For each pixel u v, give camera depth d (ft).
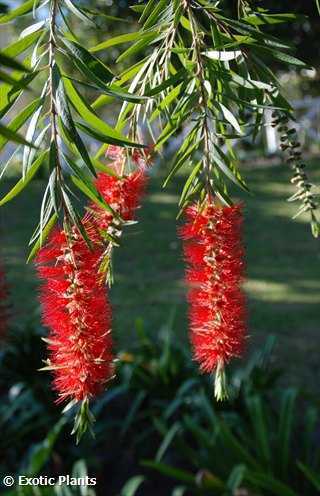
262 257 25.89
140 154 3.60
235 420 12.05
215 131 3.49
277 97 3.74
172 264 25.11
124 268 24.85
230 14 7.37
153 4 3.64
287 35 9.59
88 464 12.13
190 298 3.51
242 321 3.45
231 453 10.89
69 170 2.96
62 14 3.15
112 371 3.21
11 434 12.34
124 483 12.16
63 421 11.20
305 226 29.35
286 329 19.07
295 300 21.39
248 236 28.43
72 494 10.28
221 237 3.42
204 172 3.44
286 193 33.91
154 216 30.76
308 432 11.46
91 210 3.26
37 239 3.16
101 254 3.22
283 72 12.03
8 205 31.89
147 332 15.74
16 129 3.05
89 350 3.13
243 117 3.99
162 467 10.09
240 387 13.07
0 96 3.02
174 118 3.45
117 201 3.44
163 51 3.66
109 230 3.40
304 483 11.05
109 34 11.96
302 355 17.34
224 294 3.42
